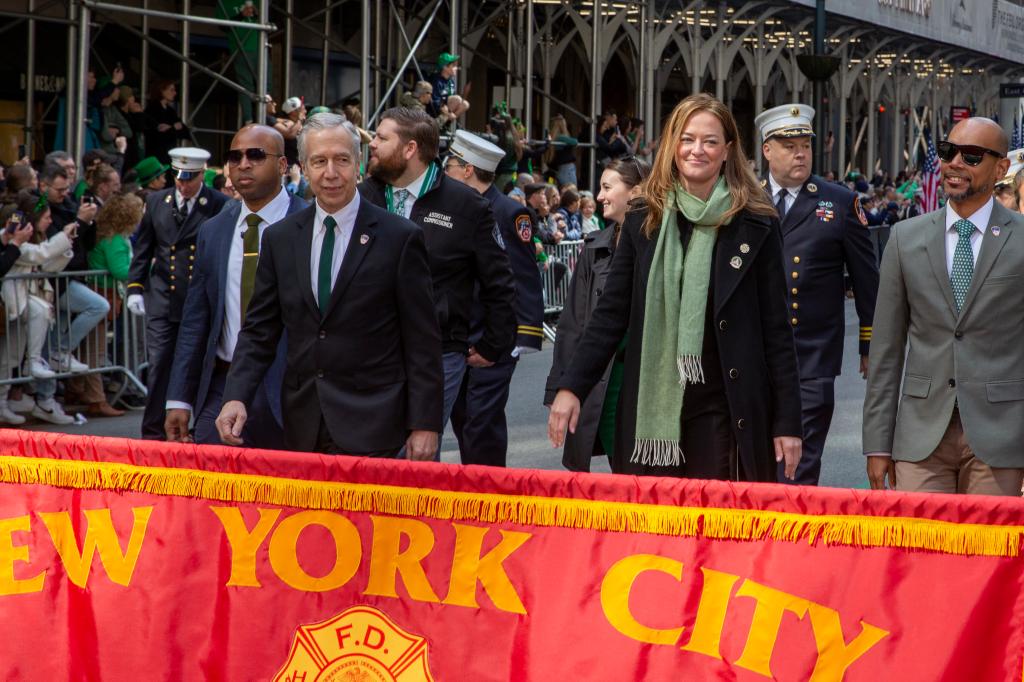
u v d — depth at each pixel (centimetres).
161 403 772
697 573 373
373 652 396
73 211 1053
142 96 1812
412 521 392
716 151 450
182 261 765
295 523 400
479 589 387
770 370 458
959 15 3469
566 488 382
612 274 474
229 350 577
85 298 1033
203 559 406
